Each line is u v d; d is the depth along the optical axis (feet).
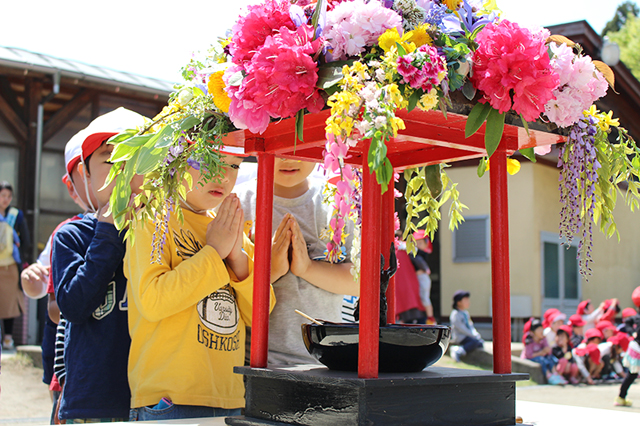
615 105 31.83
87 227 5.68
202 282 4.62
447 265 32.01
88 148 5.45
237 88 3.22
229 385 4.87
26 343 24.43
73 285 5.09
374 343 3.30
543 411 4.80
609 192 3.98
